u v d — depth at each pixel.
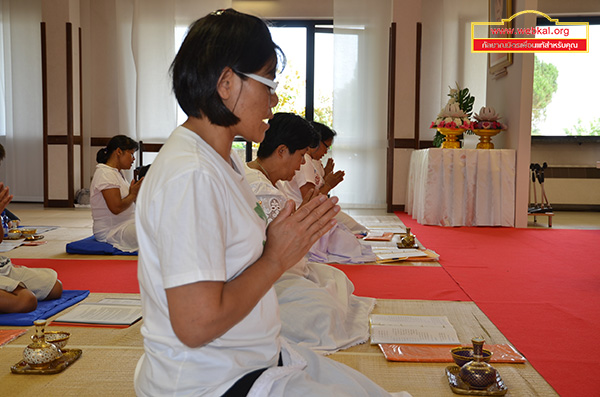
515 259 4.52
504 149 6.76
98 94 9.27
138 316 2.73
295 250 1.13
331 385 1.25
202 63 1.08
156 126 9.02
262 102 1.13
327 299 2.43
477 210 6.62
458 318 2.85
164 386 1.09
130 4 9.13
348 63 8.80
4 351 2.29
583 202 9.01
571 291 3.45
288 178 2.82
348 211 8.41
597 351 2.38
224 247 1.05
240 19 1.10
